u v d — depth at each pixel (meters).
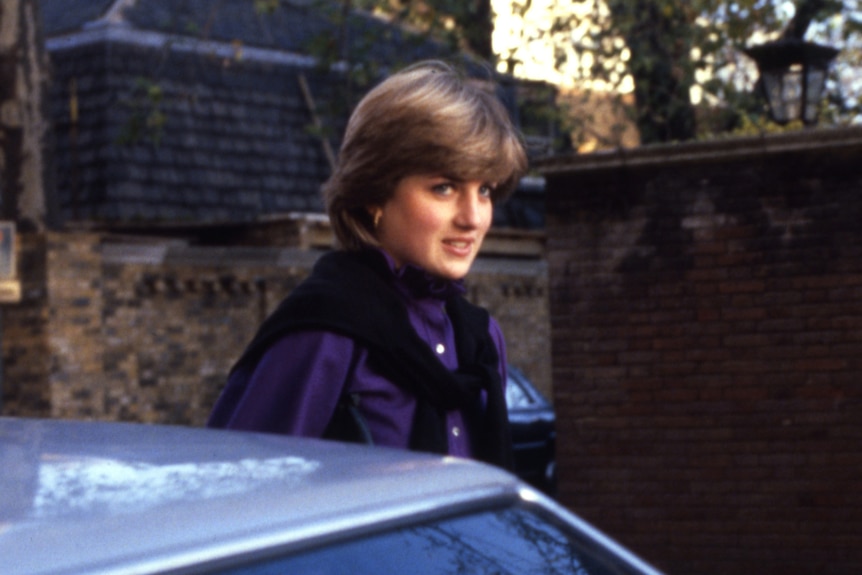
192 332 18.77
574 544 2.02
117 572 1.46
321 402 2.81
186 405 18.69
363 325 2.84
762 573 9.74
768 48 10.89
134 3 22.33
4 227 12.52
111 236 17.72
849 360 9.58
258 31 23.75
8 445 1.97
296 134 23.25
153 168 21.20
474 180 2.96
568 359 10.27
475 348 3.10
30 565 1.42
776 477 9.73
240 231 21.33
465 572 1.82
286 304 2.88
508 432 3.03
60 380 16.34
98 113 21.33
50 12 23.20
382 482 1.85
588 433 10.20
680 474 9.97
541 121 21.44
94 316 16.73
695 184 9.97
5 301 12.50
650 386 10.05
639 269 10.09
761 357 9.78
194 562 1.53
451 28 19.27
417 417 2.89
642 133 18.06
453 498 1.89
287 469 1.87
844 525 9.56
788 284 9.73
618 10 17.48
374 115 2.93
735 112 16.84
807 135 9.58
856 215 9.56
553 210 10.32
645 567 2.09
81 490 1.69
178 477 1.79
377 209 3.01
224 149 22.17
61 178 21.20
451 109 2.91
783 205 9.74
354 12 24.73
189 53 22.45
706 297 9.92
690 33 17.09
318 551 1.67
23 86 17.22
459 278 3.04
